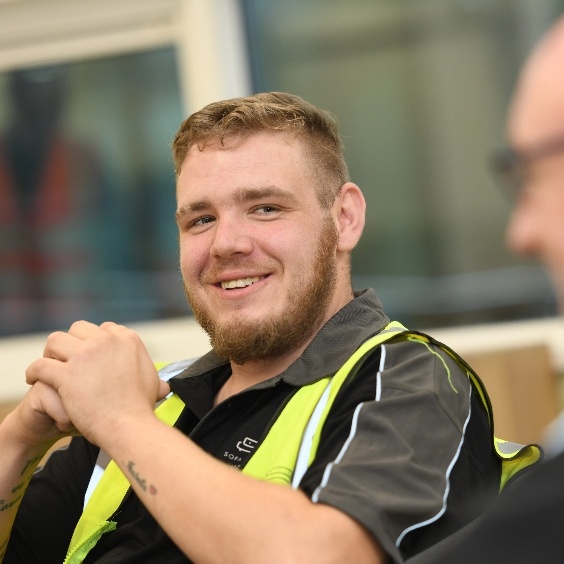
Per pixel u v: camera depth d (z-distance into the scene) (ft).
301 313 6.47
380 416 5.31
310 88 12.82
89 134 13.33
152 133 13.20
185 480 5.04
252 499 4.86
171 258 13.28
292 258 6.44
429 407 5.38
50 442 6.40
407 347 5.85
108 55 13.16
